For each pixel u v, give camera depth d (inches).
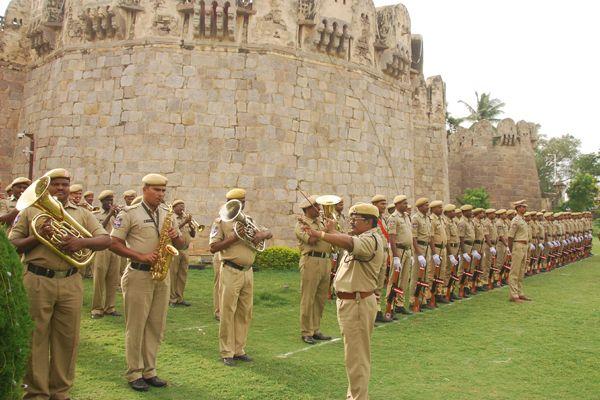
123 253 244.1
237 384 259.3
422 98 1165.7
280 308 462.3
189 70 717.3
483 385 276.5
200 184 701.3
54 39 820.6
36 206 209.6
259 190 713.0
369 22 834.2
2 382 165.6
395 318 437.1
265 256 668.7
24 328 174.4
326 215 281.4
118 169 709.9
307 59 762.2
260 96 725.9
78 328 225.9
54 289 214.8
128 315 249.4
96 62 745.0
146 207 259.6
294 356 314.8
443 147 1186.6
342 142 785.6
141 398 235.5
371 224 243.1
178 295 452.8
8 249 176.7
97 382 254.5
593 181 1727.4
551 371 303.0
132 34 731.4
